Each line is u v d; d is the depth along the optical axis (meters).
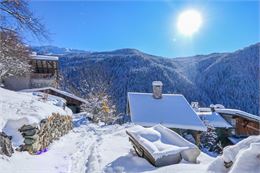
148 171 5.93
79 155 7.90
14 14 9.52
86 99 34.94
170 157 6.53
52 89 32.28
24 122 7.02
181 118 20.75
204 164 6.20
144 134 7.58
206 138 21.81
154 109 21.50
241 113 25.12
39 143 7.64
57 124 10.91
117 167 6.32
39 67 35.38
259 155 4.02
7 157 5.56
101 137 12.15
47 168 5.94
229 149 4.82
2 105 8.99
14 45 13.45
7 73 25.12
